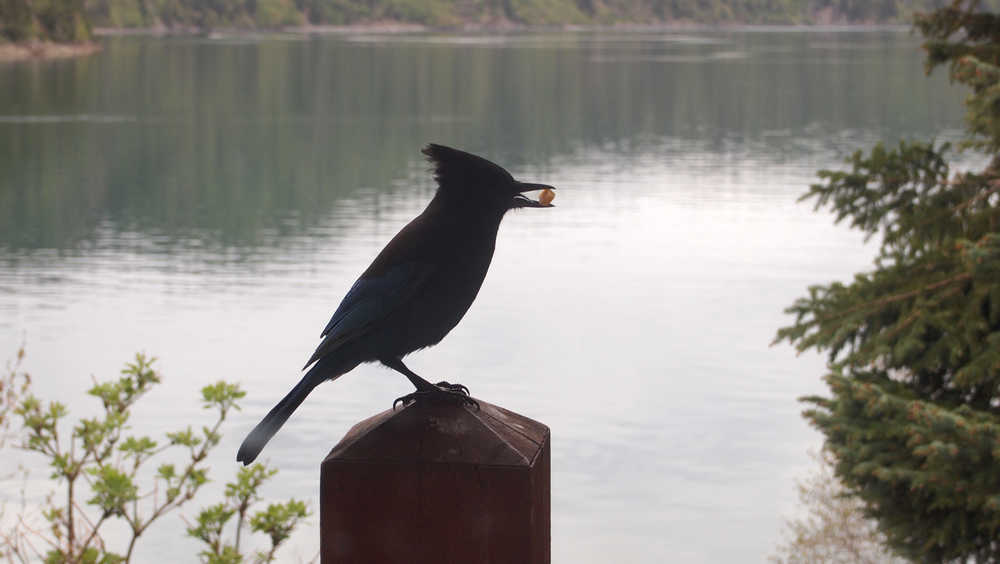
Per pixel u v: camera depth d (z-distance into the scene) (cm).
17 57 14150
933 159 870
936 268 823
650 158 6375
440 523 247
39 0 15500
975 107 825
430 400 261
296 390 270
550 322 2877
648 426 2075
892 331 796
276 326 2833
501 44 19638
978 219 842
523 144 7175
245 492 615
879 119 8606
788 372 2414
